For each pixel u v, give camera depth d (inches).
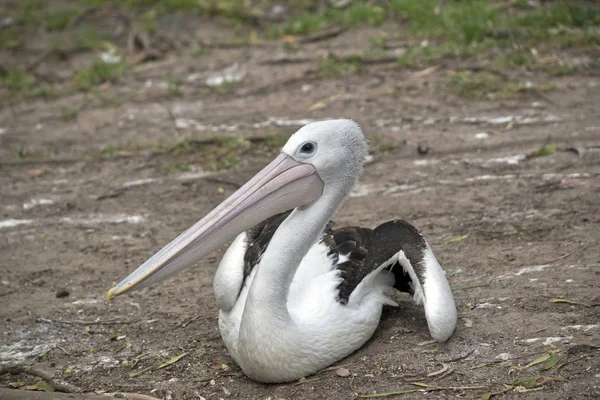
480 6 756.0
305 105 651.5
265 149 581.9
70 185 559.2
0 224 508.4
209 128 628.4
